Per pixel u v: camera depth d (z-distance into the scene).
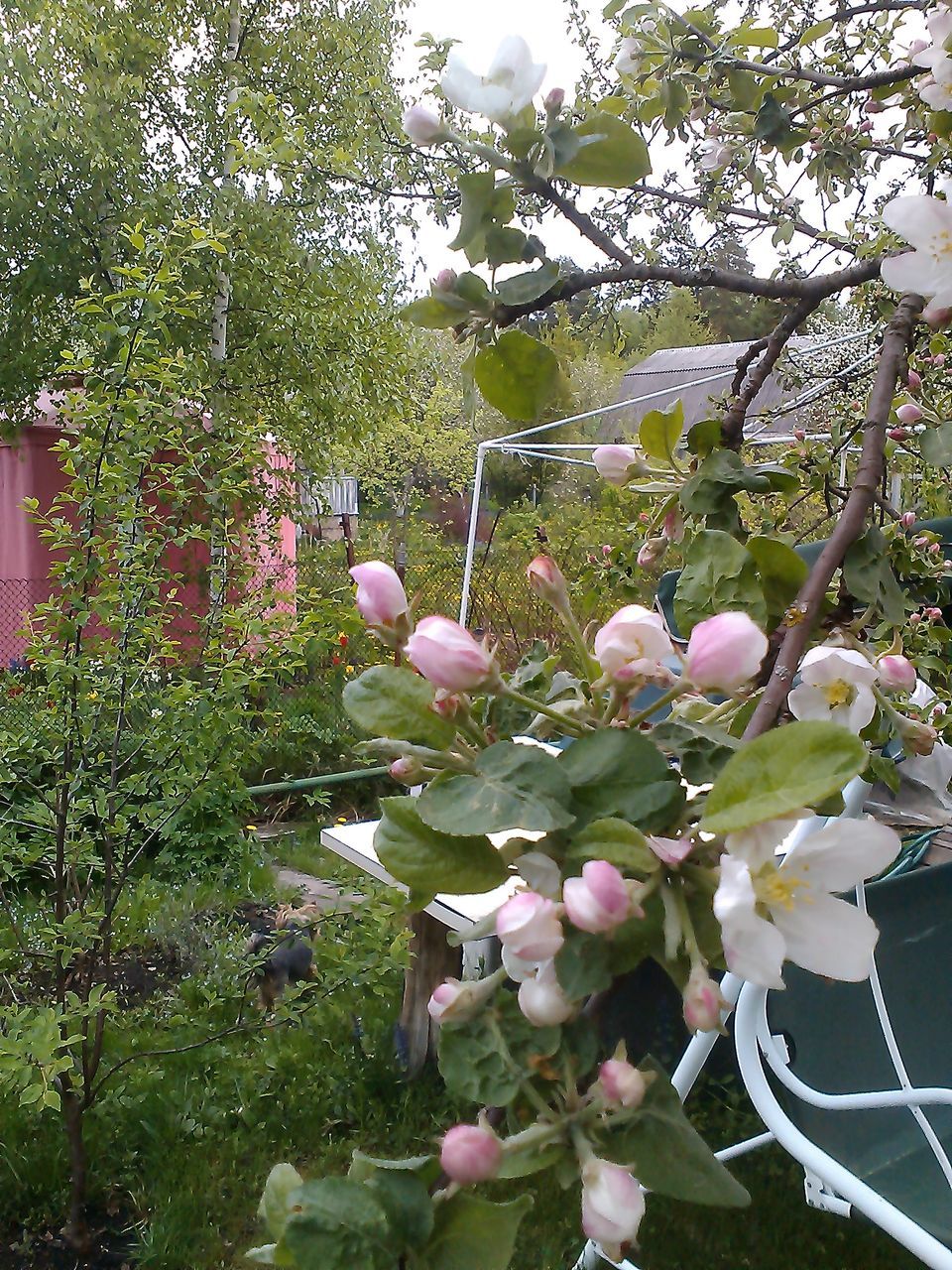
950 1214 1.39
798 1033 1.68
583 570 2.82
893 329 0.97
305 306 7.27
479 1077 0.56
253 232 6.95
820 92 1.79
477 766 0.56
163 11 7.30
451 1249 0.51
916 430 1.38
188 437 2.72
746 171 1.82
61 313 7.20
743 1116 2.80
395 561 8.77
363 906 2.74
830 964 0.53
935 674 1.37
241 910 4.52
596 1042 0.56
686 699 0.72
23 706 2.83
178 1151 2.80
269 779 5.98
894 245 1.65
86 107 6.84
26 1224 2.60
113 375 2.45
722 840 0.52
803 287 1.05
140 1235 2.54
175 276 2.46
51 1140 2.81
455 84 0.79
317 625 2.79
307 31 7.55
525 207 1.13
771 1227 2.48
